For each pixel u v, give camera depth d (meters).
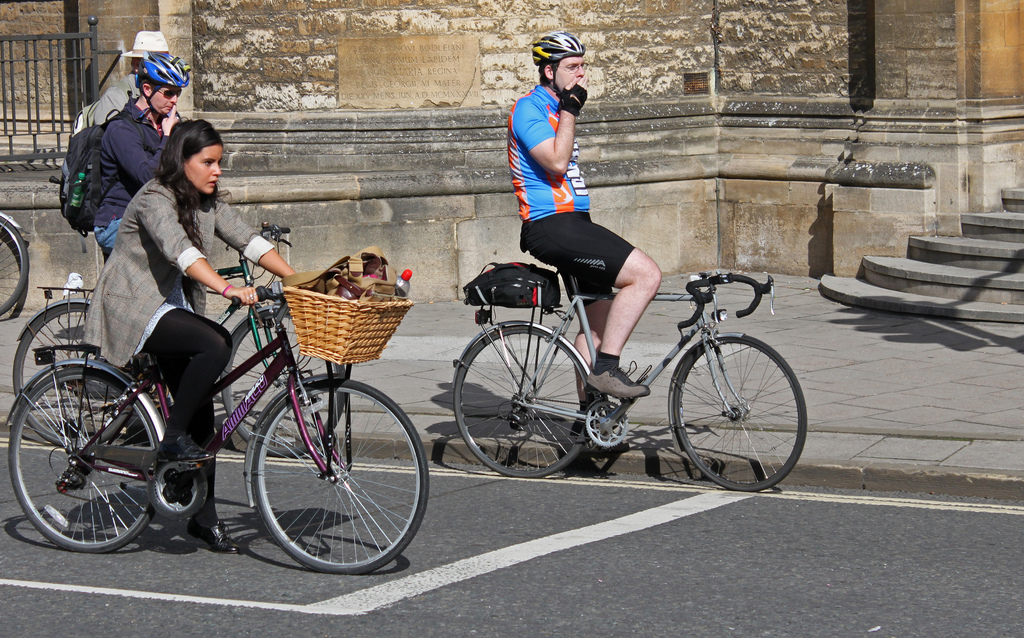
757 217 12.55
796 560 5.07
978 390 7.63
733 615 4.47
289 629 4.40
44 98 14.27
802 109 12.26
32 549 5.37
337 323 4.56
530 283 6.27
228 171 11.91
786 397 6.12
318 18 12.00
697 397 6.29
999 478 5.94
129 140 6.50
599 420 6.23
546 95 6.26
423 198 11.35
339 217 11.13
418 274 11.41
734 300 11.13
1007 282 10.03
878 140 11.63
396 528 5.12
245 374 5.16
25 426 5.41
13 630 4.43
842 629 4.32
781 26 12.37
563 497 6.11
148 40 7.96
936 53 11.29
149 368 5.20
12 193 10.65
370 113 11.91
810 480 6.25
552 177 6.24
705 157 12.70
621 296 6.14
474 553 5.23
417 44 11.83
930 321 9.94
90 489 5.34
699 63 12.77
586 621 4.43
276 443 5.07
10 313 10.60
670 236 12.58
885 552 5.17
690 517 5.72
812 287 11.73
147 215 4.89
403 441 6.19
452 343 9.54
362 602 4.66
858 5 11.92
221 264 10.78
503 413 6.55
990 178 11.26
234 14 12.31
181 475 5.06
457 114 11.84
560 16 12.00
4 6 14.34
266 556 5.25
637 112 12.37
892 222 11.45
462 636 4.31
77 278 5.71
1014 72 11.37
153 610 4.61
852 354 8.77
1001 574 4.87
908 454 6.33
